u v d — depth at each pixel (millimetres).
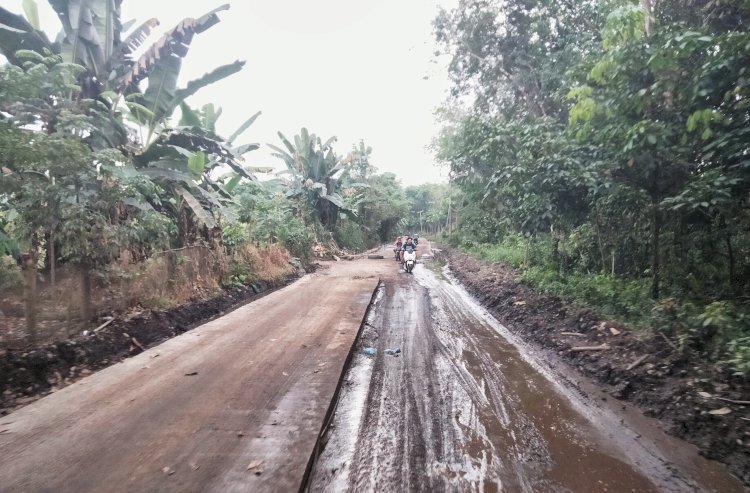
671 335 4891
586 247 9070
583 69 7387
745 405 3576
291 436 3441
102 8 8102
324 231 22234
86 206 5684
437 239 45188
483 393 4602
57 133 5719
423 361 5645
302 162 21375
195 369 4926
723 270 6301
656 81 5723
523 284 9445
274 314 7805
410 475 3139
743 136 5035
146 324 6434
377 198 33562
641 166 5840
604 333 5793
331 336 6316
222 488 2781
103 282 6000
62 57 7609
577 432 3752
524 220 7996
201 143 9328
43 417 3713
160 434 3447
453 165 13461
